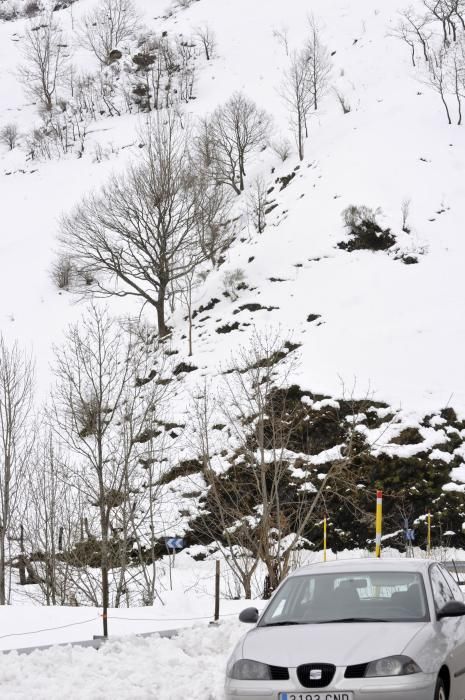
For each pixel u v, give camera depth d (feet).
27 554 171.22
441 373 223.51
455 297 259.80
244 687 40.37
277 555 136.05
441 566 51.88
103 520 138.92
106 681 53.42
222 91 555.69
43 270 397.80
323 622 44.65
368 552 192.54
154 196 315.58
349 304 265.54
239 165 399.24
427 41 449.89
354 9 568.41
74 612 90.12
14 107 652.89
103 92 614.75
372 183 320.70
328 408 213.87
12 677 54.70
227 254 337.31
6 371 186.29
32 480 179.93
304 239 309.22
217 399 227.20
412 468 199.62
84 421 153.28
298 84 409.69
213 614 91.15
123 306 351.05
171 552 199.82
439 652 41.39
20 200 488.85
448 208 303.89
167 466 209.56
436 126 357.00
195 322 302.45
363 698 38.68
